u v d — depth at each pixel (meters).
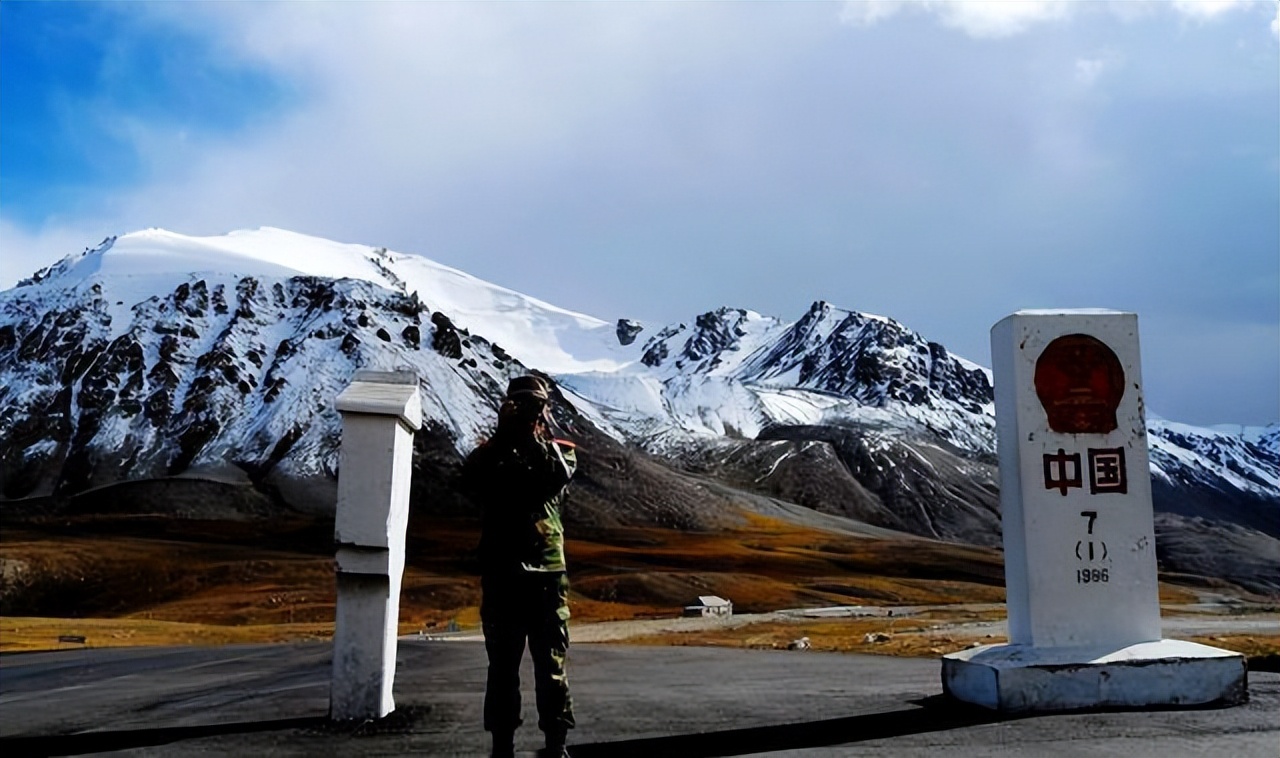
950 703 7.95
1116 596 8.01
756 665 13.37
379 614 7.39
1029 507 8.06
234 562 145.25
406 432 7.67
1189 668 7.47
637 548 195.62
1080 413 8.17
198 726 7.58
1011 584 8.32
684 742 6.57
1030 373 8.20
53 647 40.94
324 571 140.50
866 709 7.80
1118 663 7.44
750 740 6.56
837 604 130.50
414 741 6.64
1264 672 9.92
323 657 17.73
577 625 57.06
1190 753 5.77
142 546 156.62
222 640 46.66
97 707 9.20
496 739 5.71
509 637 5.72
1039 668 7.40
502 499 5.79
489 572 5.75
